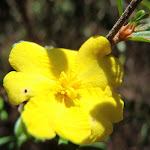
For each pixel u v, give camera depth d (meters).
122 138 0.20
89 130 0.07
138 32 0.07
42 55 0.07
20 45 0.07
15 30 0.19
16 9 0.16
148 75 0.21
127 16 0.07
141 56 0.20
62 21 0.18
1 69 0.16
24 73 0.07
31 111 0.06
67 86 0.07
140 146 0.18
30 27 0.17
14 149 0.11
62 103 0.07
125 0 0.14
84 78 0.07
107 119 0.07
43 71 0.07
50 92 0.07
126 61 0.20
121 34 0.07
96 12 0.17
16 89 0.07
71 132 0.06
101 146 0.11
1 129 0.18
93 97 0.07
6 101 0.11
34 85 0.07
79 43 0.19
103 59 0.07
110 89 0.07
